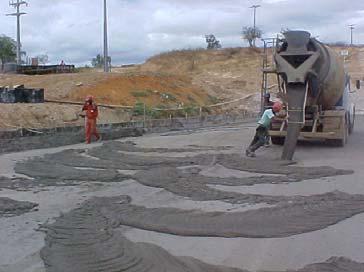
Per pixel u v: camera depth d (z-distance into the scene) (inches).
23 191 447.8
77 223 331.6
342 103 762.2
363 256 266.1
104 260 260.1
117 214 354.0
